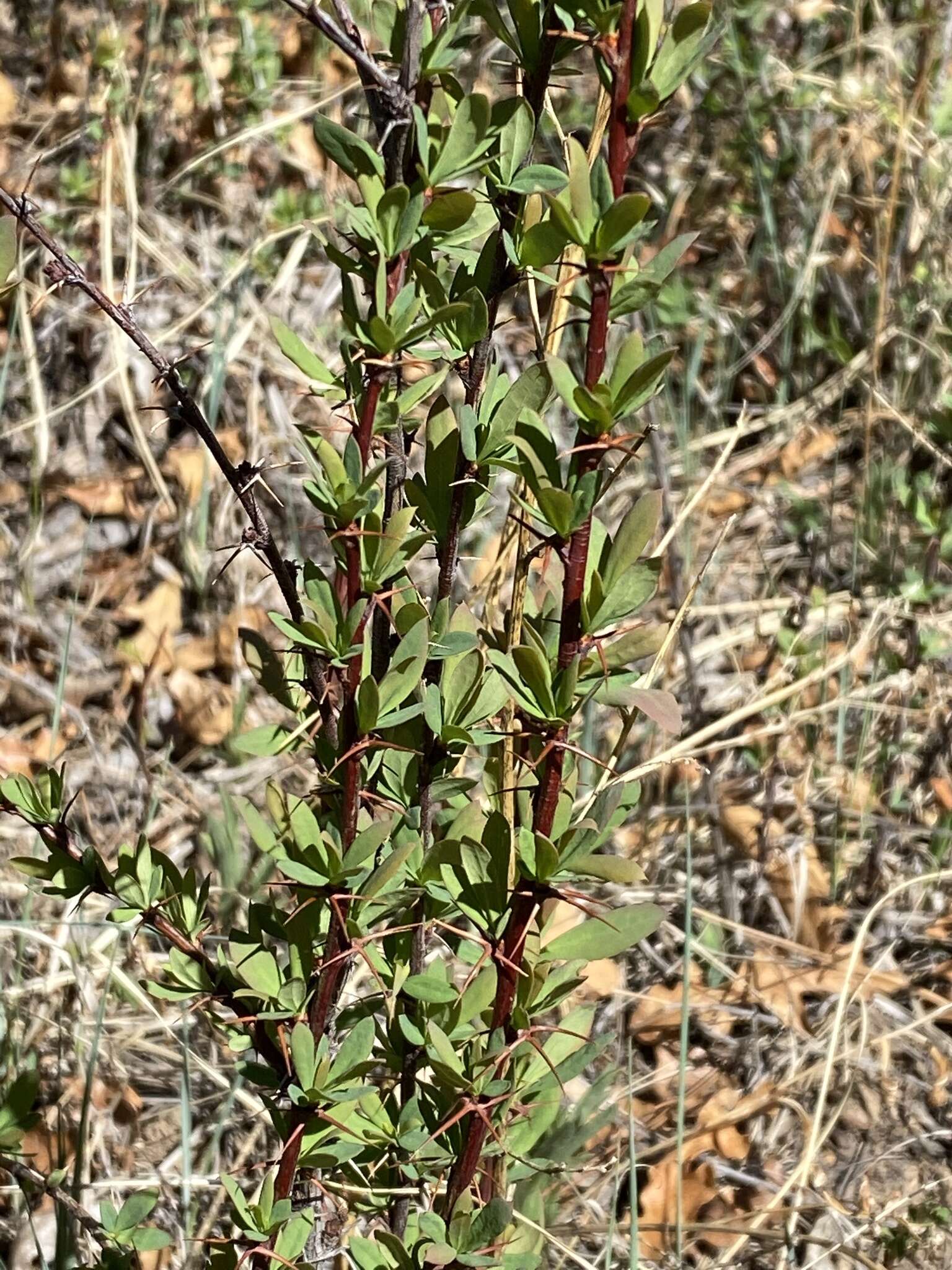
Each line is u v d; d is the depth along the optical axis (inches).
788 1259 23.4
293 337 13.8
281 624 13.5
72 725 31.8
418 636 13.4
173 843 29.4
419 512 14.3
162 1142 24.0
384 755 15.1
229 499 35.2
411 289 12.9
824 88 40.7
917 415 37.1
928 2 41.4
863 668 33.8
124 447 36.7
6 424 36.4
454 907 15.4
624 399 12.0
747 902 29.9
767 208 39.2
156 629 33.4
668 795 31.2
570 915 25.9
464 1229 14.3
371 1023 14.1
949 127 38.8
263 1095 16.3
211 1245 15.4
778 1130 25.6
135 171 40.8
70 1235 19.6
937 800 31.6
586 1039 14.8
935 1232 23.8
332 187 41.1
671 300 36.9
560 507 12.2
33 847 28.5
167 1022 24.5
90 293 14.1
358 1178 16.9
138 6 42.7
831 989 27.8
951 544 31.1
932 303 38.1
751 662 34.4
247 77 41.7
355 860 13.6
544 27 13.1
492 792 14.8
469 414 13.2
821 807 31.3
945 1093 26.4
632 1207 18.9
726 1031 27.1
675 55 11.8
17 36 44.9
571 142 11.6
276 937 15.6
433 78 13.5
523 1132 16.2
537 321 17.3
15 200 14.1
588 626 12.6
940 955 29.3
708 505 36.2
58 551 35.2
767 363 41.3
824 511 36.7
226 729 31.9
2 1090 22.1
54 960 25.0
